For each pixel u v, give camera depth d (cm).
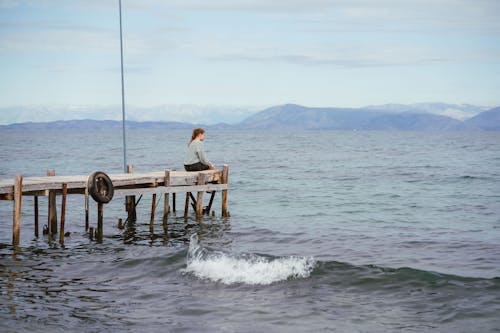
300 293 984
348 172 4044
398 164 4969
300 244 1468
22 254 1322
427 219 1883
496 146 10500
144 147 9150
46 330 798
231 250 1376
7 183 1356
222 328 812
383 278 1047
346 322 836
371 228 1708
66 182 1419
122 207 2245
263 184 3159
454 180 3334
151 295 980
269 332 795
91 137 18150
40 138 16075
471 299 927
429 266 1186
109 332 795
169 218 1953
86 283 1061
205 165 1867
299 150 8469
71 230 1698
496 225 1741
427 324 823
